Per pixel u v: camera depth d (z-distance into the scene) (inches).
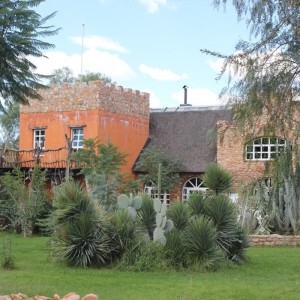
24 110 1331.2
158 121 1407.5
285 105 355.6
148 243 561.3
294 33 351.6
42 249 698.8
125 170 1278.3
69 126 1268.5
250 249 746.2
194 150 1300.4
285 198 848.9
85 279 475.5
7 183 987.9
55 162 1178.6
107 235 558.6
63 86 1286.9
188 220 583.8
